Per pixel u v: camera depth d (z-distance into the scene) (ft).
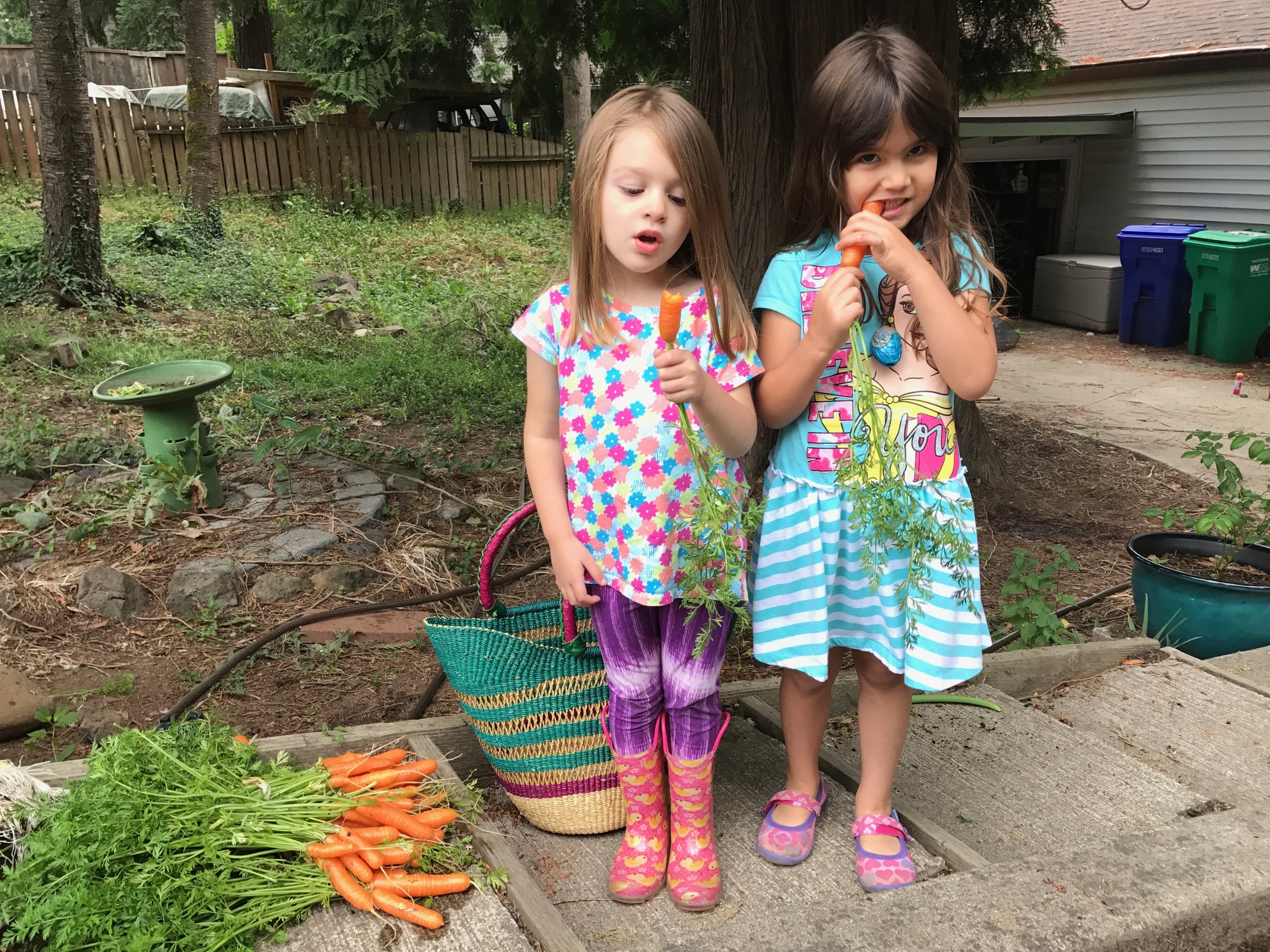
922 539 6.49
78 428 18.65
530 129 67.36
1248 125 35.22
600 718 7.28
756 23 15.02
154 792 6.44
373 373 23.45
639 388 6.30
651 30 21.20
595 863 7.30
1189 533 12.82
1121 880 5.87
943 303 6.11
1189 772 8.68
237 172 47.91
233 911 6.03
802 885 6.89
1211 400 27.09
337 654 11.51
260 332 27.45
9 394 20.20
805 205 6.74
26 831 6.53
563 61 24.32
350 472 17.01
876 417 6.25
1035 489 19.16
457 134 54.85
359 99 49.80
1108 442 22.70
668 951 5.42
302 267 36.68
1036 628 11.22
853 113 6.15
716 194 6.11
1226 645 11.16
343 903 6.31
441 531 15.07
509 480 17.26
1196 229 33.91
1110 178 40.83
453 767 8.48
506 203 57.52
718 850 7.31
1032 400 27.32
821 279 6.64
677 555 6.41
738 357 6.42
